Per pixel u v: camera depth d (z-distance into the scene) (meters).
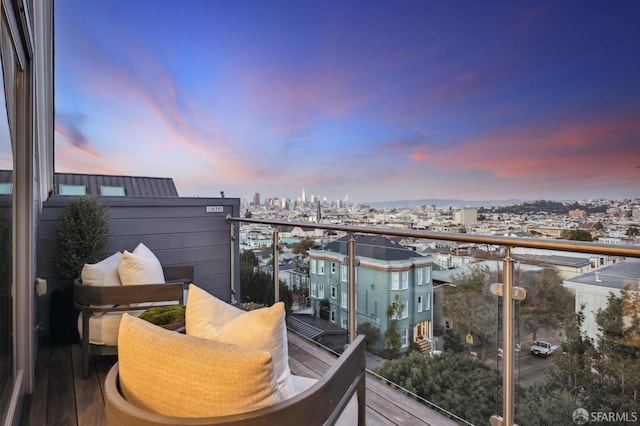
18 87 2.07
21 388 1.93
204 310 1.05
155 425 0.73
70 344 2.86
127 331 0.86
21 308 2.06
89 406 1.92
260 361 0.73
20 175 2.13
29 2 2.18
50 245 3.10
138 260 2.37
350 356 1.13
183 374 0.75
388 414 1.82
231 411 0.73
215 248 4.03
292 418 0.79
